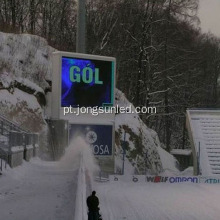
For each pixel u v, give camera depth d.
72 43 68.69
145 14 68.06
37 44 45.06
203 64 88.00
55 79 35.66
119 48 69.62
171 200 24.92
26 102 35.38
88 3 71.38
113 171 37.22
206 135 49.44
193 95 83.31
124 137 43.97
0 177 18.17
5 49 40.25
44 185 17.33
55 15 68.88
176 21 72.31
